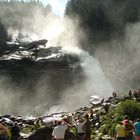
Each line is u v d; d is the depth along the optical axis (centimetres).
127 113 3042
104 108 3819
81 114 4012
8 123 3706
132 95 4388
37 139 1289
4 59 8200
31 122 4447
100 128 2975
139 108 3073
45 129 1305
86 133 2103
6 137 1568
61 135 1648
